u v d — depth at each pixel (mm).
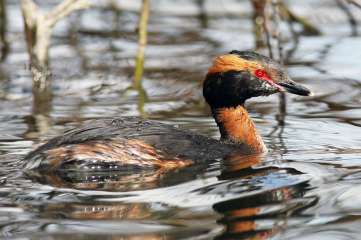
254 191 11758
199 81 19453
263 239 10133
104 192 11844
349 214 10906
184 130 14016
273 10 19109
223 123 14578
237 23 25047
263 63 14578
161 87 19109
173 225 10508
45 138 14812
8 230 10352
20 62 21453
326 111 16938
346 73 19578
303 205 11219
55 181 12328
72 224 10555
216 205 11203
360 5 18688
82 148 12891
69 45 23094
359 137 14875
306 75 19438
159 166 13055
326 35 23328
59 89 19109
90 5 19688
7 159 13391
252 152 13977
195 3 27562
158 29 24656
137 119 14133
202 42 23031
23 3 19328
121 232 10281
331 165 13055
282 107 17438
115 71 20531
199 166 13125
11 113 17016
